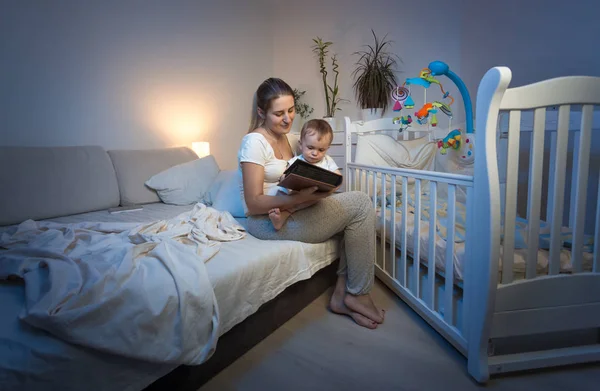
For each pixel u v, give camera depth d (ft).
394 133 7.84
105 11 7.59
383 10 10.39
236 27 10.98
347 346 4.17
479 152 3.22
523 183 7.22
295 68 12.02
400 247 5.31
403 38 10.16
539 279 3.49
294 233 4.41
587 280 3.59
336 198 4.58
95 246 3.64
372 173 5.91
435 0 9.62
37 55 6.53
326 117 10.68
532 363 3.57
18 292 2.80
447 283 3.97
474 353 3.50
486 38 8.43
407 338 4.34
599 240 3.58
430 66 6.24
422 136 7.92
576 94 3.22
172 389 3.09
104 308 2.43
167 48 9.04
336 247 5.18
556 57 6.81
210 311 2.99
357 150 6.79
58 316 2.22
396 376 3.62
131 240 3.85
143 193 7.33
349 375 3.65
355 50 10.93
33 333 2.25
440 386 3.46
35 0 6.42
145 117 8.63
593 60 6.19
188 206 7.17
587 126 3.36
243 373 3.67
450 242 3.87
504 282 3.40
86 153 6.69
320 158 4.60
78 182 6.33
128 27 8.09
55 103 6.86
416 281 4.68
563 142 3.33
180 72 9.43
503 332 3.47
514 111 3.17
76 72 7.16
